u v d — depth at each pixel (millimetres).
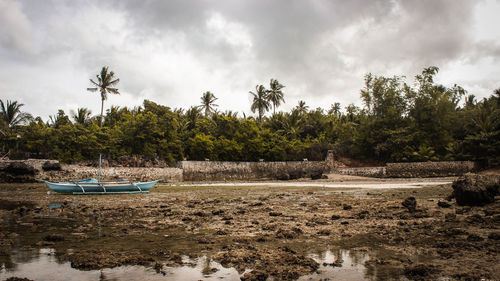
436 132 47594
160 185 33562
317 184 32531
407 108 50531
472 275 5031
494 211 10352
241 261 6176
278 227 9617
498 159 38906
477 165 41531
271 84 65750
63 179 34594
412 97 50094
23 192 24375
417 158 45406
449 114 47531
